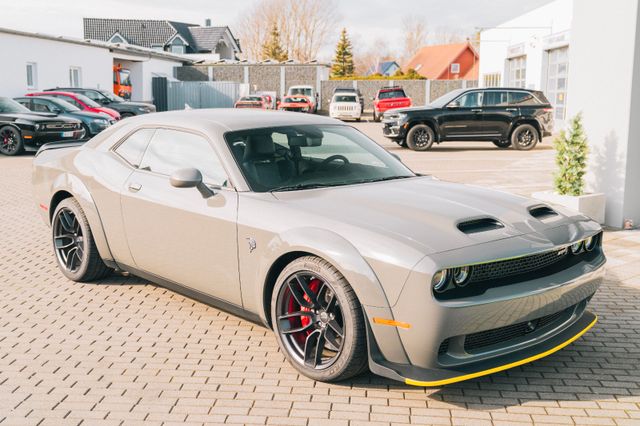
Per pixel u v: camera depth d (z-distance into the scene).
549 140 21.77
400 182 4.37
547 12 25.08
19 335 4.35
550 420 3.19
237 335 4.34
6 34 23.61
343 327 3.41
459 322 3.15
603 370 3.77
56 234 5.59
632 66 7.20
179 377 3.70
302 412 3.28
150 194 4.54
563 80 24.03
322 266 3.45
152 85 38.84
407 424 3.15
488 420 3.19
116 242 4.95
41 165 5.75
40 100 19.31
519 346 3.49
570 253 3.74
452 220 3.51
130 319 4.65
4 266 6.05
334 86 46.59
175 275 4.51
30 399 3.43
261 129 4.49
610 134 7.54
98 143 5.31
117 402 3.40
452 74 84.94
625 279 5.55
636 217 7.57
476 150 18.11
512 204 3.92
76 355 4.02
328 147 4.60
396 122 17.88
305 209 3.72
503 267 3.36
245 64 45.25
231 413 3.27
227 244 4.00
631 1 7.13
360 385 3.59
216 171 4.23
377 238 3.31
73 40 28.14
